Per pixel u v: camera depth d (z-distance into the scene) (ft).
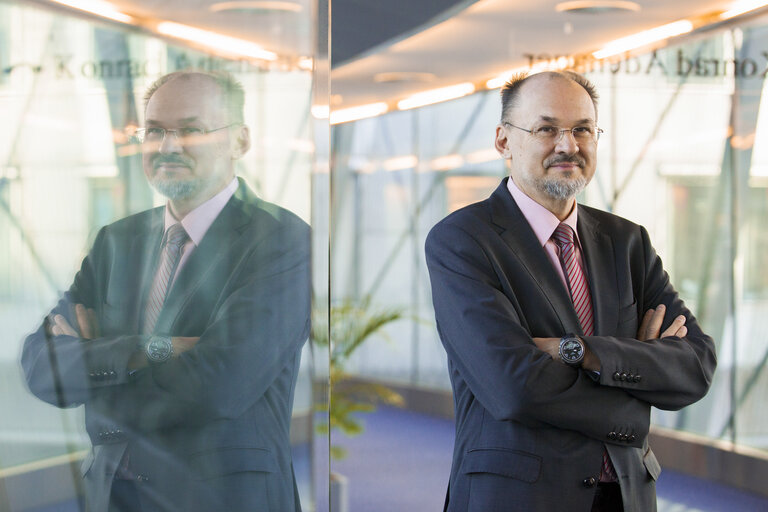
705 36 11.55
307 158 6.50
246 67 6.41
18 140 6.36
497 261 8.80
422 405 23.40
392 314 25.52
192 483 6.50
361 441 20.77
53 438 6.49
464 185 20.07
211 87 6.41
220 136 6.45
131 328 6.50
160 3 6.36
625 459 8.39
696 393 8.47
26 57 6.33
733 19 11.46
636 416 8.26
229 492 6.50
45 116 6.37
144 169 6.46
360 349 25.08
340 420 21.99
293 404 6.55
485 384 8.30
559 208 9.23
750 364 11.94
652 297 9.20
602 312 8.84
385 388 24.06
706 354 8.59
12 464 6.46
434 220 22.47
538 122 9.43
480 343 8.38
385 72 21.65
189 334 6.50
